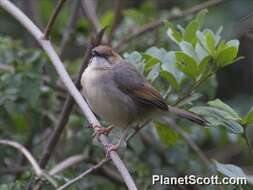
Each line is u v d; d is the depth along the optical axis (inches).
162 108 359.6
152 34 520.7
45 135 502.3
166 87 421.1
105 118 372.5
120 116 367.9
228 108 326.0
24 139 483.5
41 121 480.4
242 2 604.4
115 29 549.6
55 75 474.0
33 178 391.9
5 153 458.0
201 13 365.7
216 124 324.5
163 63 363.6
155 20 553.3
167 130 389.1
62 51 519.5
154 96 363.3
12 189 387.9
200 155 459.5
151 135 476.1
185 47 344.2
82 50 576.1
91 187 457.1
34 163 398.6
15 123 479.2
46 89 475.8
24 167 457.7
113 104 363.9
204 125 347.9
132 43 514.3
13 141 450.3
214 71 343.6
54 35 573.6
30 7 559.8
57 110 508.4
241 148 537.0
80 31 552.4
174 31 367.2
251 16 414.9
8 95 448.1
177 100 360.2
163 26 511.8
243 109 590.6
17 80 452.1
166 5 630.5
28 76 453.1
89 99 367.6
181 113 357.1
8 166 473.4
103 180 469.4
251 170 512.1
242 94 614.9
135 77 365.7
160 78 424.8
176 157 471.2
